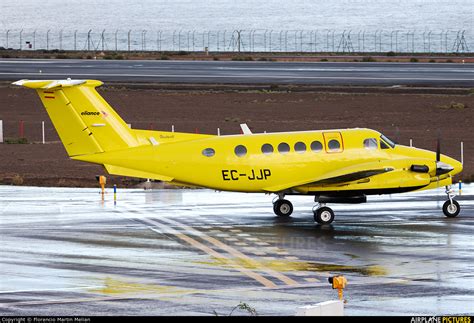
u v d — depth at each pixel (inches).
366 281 3622.0
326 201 5241.1
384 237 4692.4
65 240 4559.5
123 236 4690.0
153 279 3646.7
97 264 3949.3
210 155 5260.8
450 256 4153.5
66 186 6919.3
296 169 5324.8
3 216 5374.0
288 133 5408.5
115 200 6107.3
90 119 5182.1
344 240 4611.2
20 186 6904.5
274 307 3174.2
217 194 6476.4
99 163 5221.5
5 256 4126.5
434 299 3299.7
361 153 5393.7
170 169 5236.2
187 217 5388.8
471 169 7746.1
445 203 5388.8
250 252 4276.6
